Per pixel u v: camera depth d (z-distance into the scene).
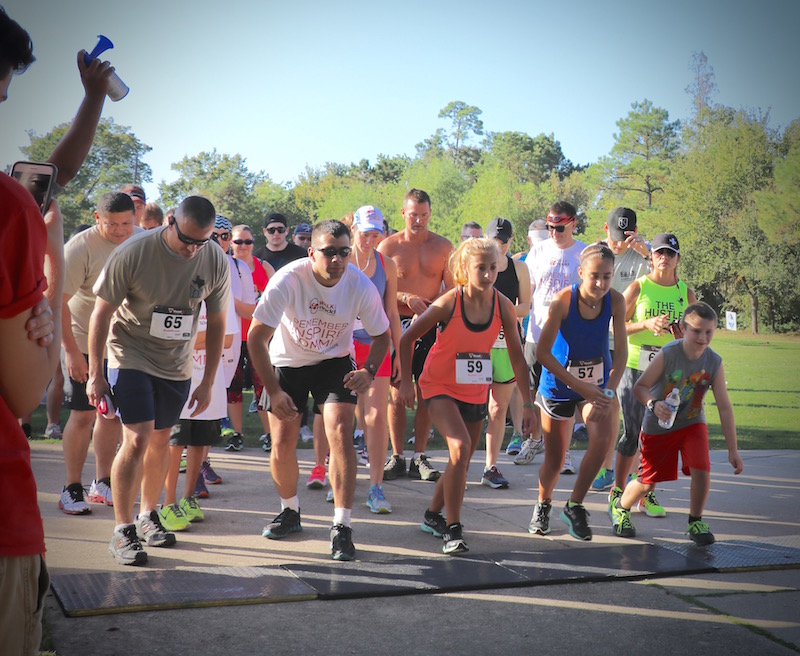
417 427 6.75
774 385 17.44
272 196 98.38
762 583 4.24
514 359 4.95
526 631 3.52
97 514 5.23
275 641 3.33
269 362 4.56
